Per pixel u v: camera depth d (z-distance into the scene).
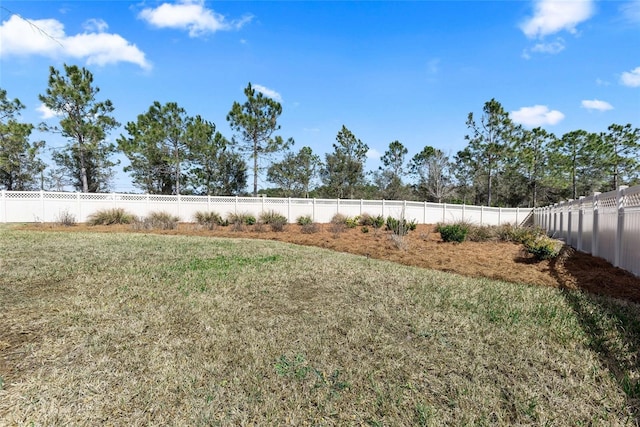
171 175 27.25
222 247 8.52
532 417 2.06
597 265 6.51
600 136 31.52
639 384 2.33
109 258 6.53
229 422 1.99
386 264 6.80
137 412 2.06
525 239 9.77
